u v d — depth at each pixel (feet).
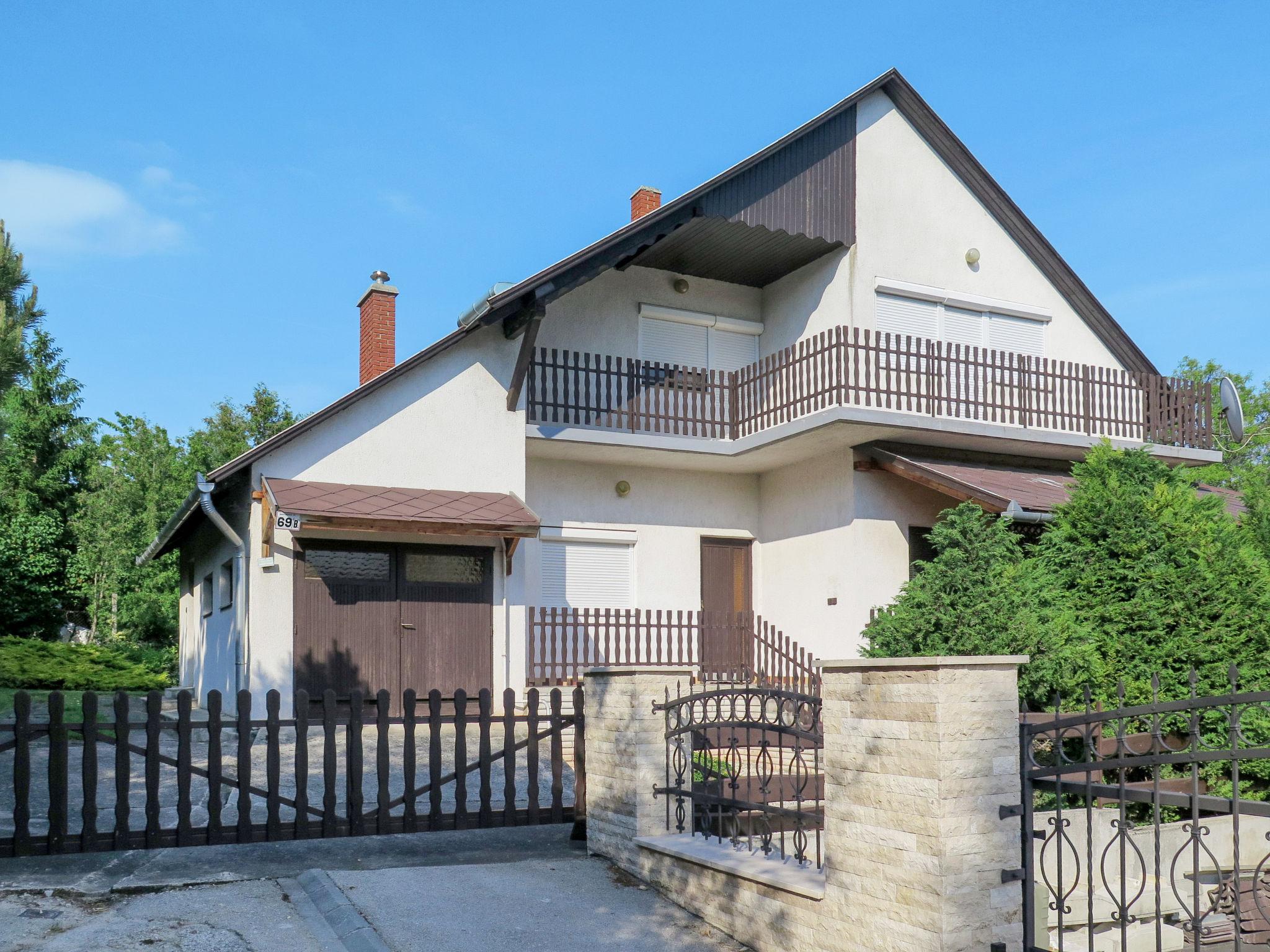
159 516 106.93
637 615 57.93
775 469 65.51
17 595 92.79
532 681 55.88
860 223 61.98
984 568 39.65
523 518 51.03
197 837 28.58
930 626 38.78
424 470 53.11
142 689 58.44
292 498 47.93
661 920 24.77
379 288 66.64
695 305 65.57
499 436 54.95
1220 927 32.48
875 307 62.08
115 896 24.35
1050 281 68.54
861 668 21.11
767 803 24.93
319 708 49.80
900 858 19.89
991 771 19.76
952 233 65.10
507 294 51.75
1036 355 67.77
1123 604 39.60
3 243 33.50
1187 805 17.81
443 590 53.01
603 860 29.27
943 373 62.85
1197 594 38.55
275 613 49.55
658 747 28.53
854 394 59.00
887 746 20.38
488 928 23.29
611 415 59.67
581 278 53.83
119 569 102.42
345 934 22.38
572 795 37.55
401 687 51.62
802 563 62.64
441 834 31.60
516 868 28.02
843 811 21.43
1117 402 63.57
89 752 27.78
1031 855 19.88
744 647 61.26
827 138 61.21
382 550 51.98
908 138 64.28
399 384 53.06
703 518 65.46
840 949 21.16
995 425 57.57
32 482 104.99
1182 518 40.16
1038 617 38.17
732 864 24.30
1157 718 18.19
